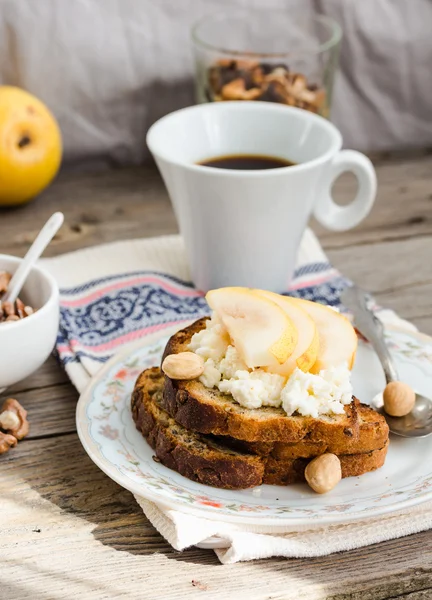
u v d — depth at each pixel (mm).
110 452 681
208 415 671
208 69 941
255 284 838
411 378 738
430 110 1065
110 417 709
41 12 958
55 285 742
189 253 844
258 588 640
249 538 649
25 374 730
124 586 640
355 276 879
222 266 832
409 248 916
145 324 815
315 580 645
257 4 995
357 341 750
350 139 1067
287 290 852
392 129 1067
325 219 868
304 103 931
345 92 1046
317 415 670
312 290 851
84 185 1001
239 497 664
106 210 962
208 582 643
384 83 1046
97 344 795
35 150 923
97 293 843
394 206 972
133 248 895
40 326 721
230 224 808
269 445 670
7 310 741
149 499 651
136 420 704
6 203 945
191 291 854
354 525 663
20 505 679
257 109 862
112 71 990
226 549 654
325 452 671
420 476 674
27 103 917
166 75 1004
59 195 981
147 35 986
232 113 863
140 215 958
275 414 669
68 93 991
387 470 682
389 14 1020
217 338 694
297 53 926
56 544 659
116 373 737
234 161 863
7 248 900
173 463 677
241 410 670
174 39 993
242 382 672
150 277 862
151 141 820
